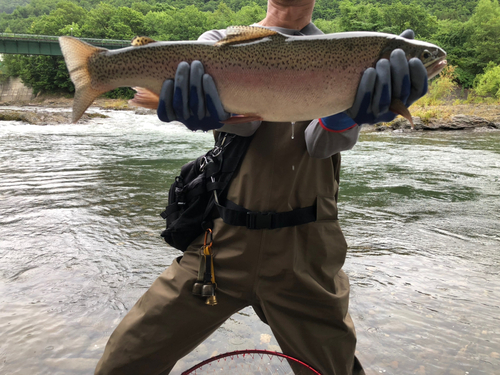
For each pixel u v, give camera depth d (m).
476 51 72.81
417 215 5.40
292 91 1.52
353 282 3.27
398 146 13.98
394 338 2.48
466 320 2.70
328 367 1.72
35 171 8.22
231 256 1.69
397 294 3.07
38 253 3.79
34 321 2.63
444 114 23.86
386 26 91.94
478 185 7.45
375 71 1.39
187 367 2.24
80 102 1.57
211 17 115.69
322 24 97.50
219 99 1.47
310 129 1.62
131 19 90.19
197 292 1.67
